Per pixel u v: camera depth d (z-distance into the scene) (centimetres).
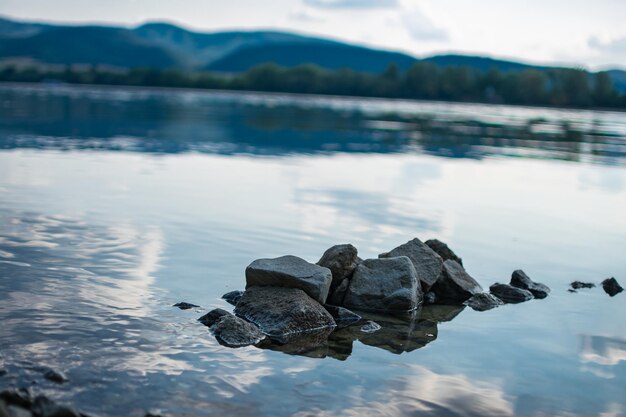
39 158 768
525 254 477
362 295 383
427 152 1113
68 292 354
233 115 1847
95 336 311
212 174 716
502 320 369
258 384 287
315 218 532
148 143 1009
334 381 293
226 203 569
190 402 271
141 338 313
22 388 266
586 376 309
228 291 373
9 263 387
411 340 338
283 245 455
